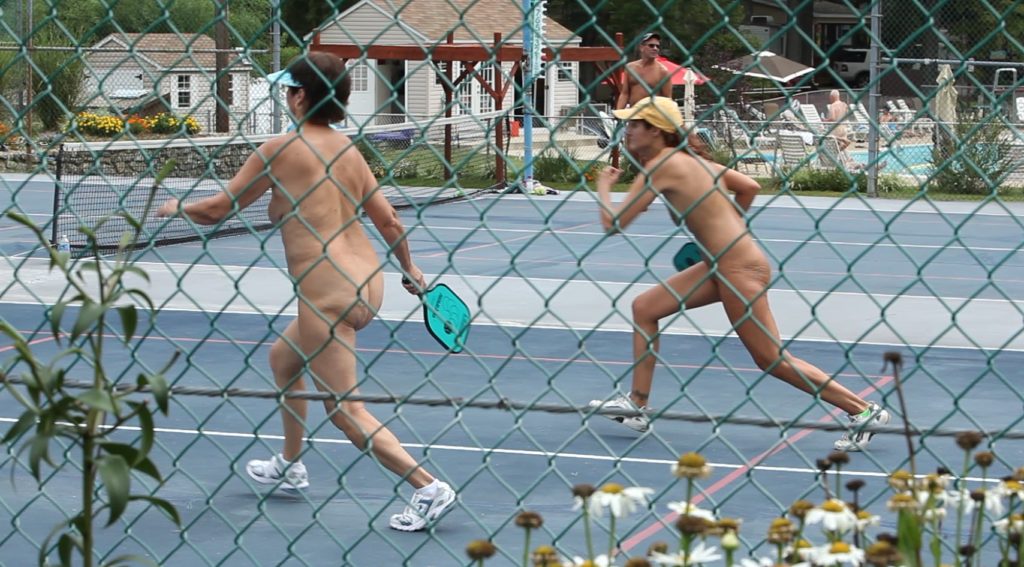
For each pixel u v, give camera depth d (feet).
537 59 53.88
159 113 74.49
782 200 76.43
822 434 25.98
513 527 19.72
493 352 35.60
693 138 20.42
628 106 35.22
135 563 14.96
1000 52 67.15
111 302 9.47
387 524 19.90
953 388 31.19
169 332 37.81
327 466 23.35
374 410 28.12
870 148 54.44
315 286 17.84
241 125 12.30
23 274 48.37
